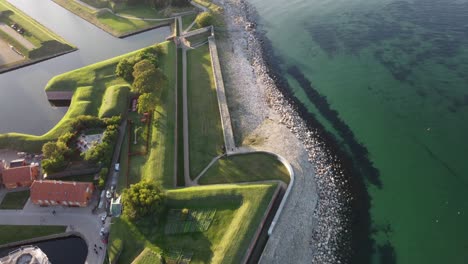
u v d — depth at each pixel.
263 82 109.88
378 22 128.88
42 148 83.38
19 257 60.50
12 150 86.75
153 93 92.44
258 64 118.06
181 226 67.62
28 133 95.81
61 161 78.44
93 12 154.00
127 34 137.38
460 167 78.88
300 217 71.00
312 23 135.75
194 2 153.12
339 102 99.75
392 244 68.00
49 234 68.44
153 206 67.75
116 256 63.81
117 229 67.94
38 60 125.81
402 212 72.75
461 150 81.94
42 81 116.50
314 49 121.69
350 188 78.00
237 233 64.81
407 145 85.25
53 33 140.25
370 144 87.00
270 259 64.25
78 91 103.88
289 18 141.62
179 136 90.38
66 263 65.38
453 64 104.19
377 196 76.06
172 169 80.50
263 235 67.75
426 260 65.19
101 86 105.81
